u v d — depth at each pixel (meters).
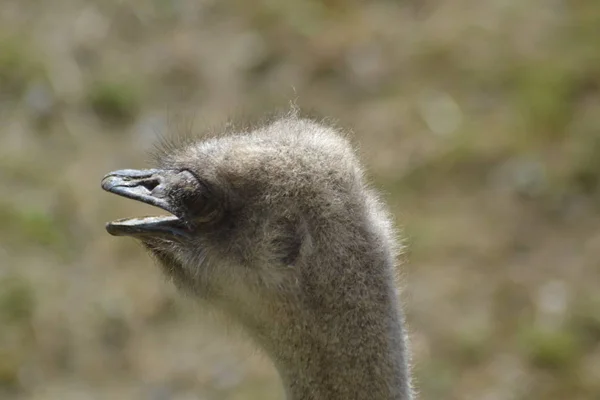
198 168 8.69
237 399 15.12
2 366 15.41
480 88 19.84
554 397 15.02
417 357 15.45
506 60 20.30
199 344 15.89
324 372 8.39
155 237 8.70
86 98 19.73
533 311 16.08
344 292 8.27
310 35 21.11
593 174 17.81
